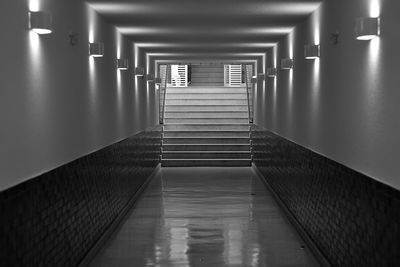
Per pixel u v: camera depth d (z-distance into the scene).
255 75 14.47
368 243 3.85
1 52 3.26
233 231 7.06
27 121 3.78
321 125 5.95
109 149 7.03
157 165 13.71
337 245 4.86
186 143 14.92
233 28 8.13
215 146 14.69
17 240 3.38
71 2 5.18
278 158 9.35
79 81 5.52
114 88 7.80
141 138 10.72
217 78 20.17
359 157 4.35
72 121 5.18
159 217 7.98
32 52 3.90
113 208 7.22
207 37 9.23
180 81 19.83
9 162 3.40
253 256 5.88
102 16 6.87
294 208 7.47
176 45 10.53
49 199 4.13
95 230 5.98
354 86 4.53
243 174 12.80
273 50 10.60
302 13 6.69
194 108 16.31
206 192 10.23
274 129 10.25
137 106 10.38
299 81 7.53
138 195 9.73
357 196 4.19
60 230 4.45
